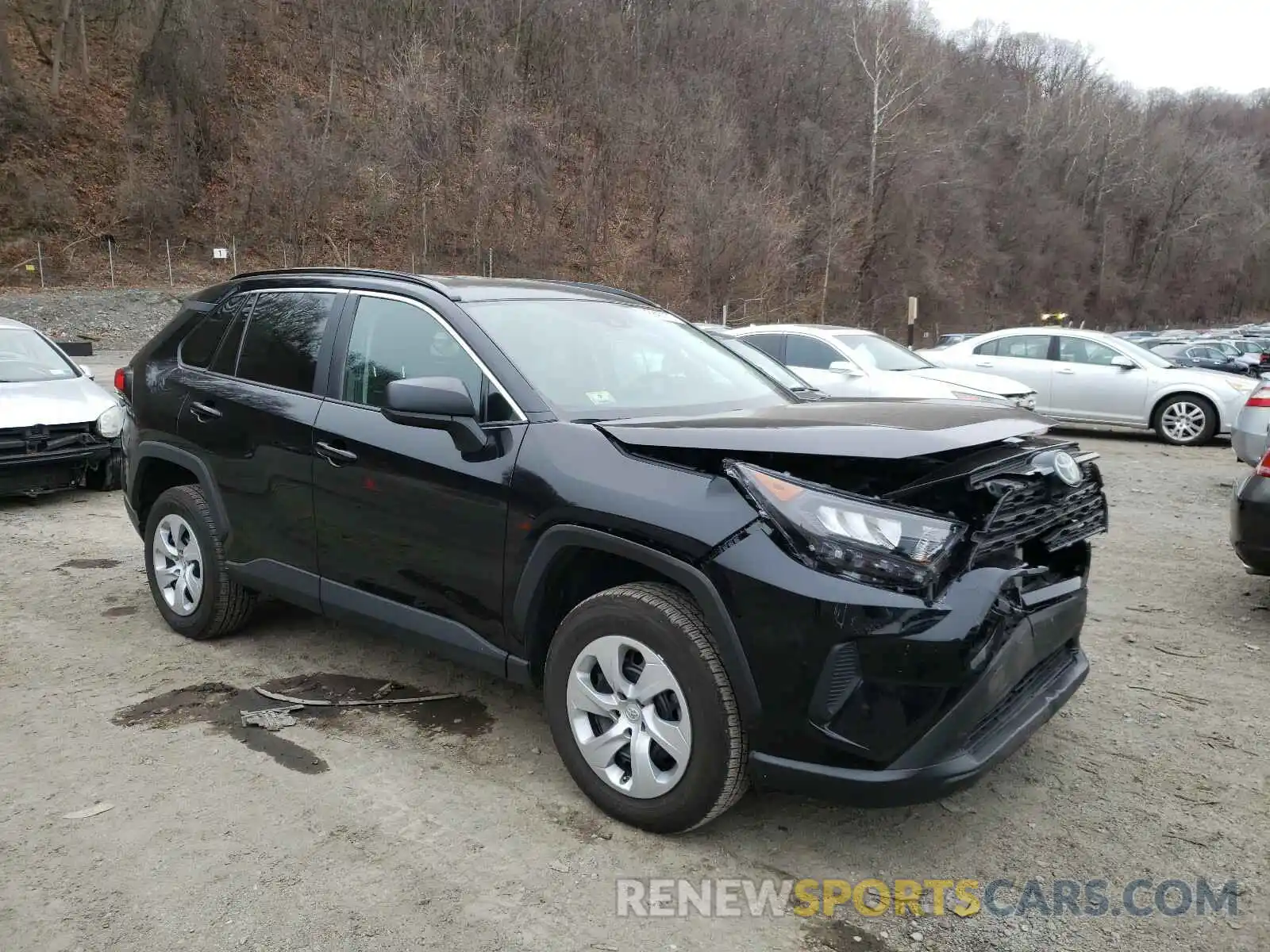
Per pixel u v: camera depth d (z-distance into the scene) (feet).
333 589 12.34
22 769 10.83
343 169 149.18
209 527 14.30
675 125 173.88
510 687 13.33
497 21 187.93
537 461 10.00
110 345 92.79
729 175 152.76
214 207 142.31
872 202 171.63
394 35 181.68
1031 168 240.12
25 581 18.44
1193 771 11.05
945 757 8.28
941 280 184.65
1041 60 293.23
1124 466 34.27
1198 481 31.12
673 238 152.87
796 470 8.80
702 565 8.70
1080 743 11.76
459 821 9.77
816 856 9.30
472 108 165.58
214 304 15.01
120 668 13.93
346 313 12.74
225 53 163.12
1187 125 316.60
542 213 155.12
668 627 8.96
